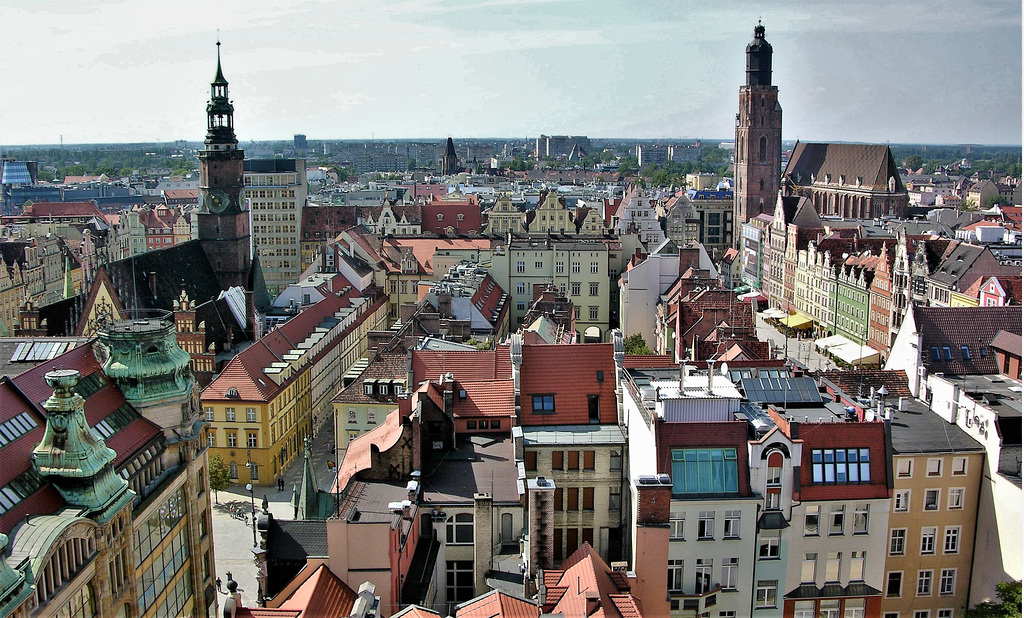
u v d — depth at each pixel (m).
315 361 140.62
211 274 175.25
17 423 62.75
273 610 56.28
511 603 57.47
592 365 81.69
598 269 182.38
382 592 62.84
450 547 73.25
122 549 63.47
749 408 75.00
